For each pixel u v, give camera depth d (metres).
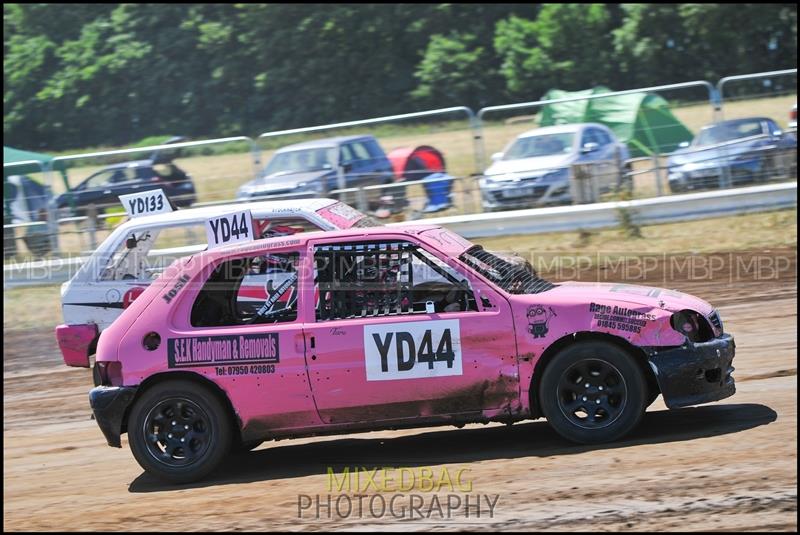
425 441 16.42
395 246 14.95
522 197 33.16
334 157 34.38
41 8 106.69
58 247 34.50
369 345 14.52
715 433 14.65
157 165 35.06
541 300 14.45
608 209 32.12
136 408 14.97
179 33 101.25
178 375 15.01
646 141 34.25
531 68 89.25
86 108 100.38
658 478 12.96
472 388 14.45
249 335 14.79
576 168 32.94
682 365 14.23
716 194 32.12
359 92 96.31
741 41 87.81
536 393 14.58
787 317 22.69
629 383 14.26
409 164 34.81
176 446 15.13
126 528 13.52
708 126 34.25
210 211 21.16
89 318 20.84
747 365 19.05
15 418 21.08
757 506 11.84
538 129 35.41
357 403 14.60
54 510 14.84
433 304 14.60
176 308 15.17
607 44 90.75
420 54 95.81
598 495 12.62
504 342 14.38
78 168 34.97
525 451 14.82
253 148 35.25
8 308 32.06
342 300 14.80
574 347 14.33
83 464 17.44
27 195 34.47
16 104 100.38
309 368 14.60
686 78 88.81
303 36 96.25
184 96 100.00
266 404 14.73
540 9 97.12
